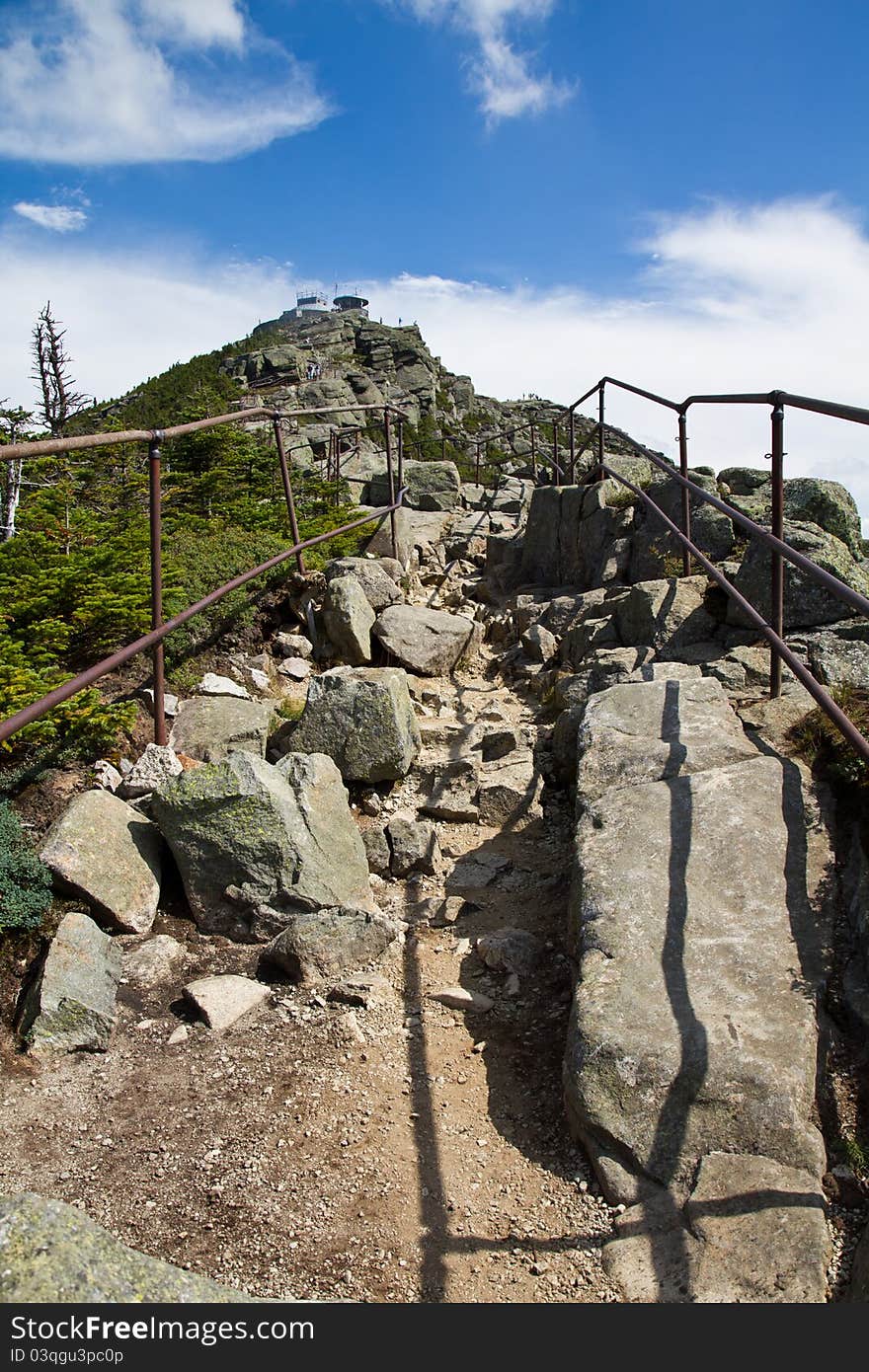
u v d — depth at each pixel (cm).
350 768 582
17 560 687
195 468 1366
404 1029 391
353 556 1017
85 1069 362
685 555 720
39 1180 307
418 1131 332
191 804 456
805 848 402
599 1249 280
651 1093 310
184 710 585
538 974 426
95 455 1213
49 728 486
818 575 371
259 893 452
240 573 758
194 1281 219
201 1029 386
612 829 424
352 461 2091
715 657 607
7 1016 380
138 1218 293
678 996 339
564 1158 318
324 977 420
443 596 998
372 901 489
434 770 604
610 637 710
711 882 388
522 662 788
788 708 506
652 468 1017
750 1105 301
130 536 780
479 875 520
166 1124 333
